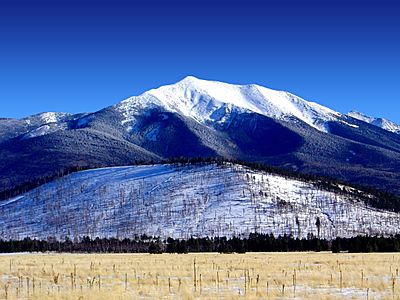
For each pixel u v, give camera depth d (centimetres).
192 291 4484
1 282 5597
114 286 4950
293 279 5206
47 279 5972
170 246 19938
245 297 4044
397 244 18025
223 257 12750
